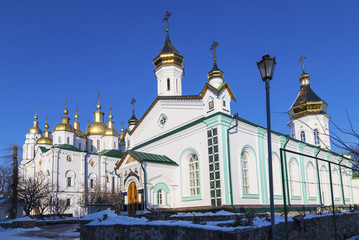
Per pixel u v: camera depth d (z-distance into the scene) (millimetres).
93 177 61312
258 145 26391
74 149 59594
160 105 29750
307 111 42812
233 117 24203
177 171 26375
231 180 22688
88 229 14805
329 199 36906
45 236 20484
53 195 52156
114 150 68375
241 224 10547
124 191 26188
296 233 11883
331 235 14258
